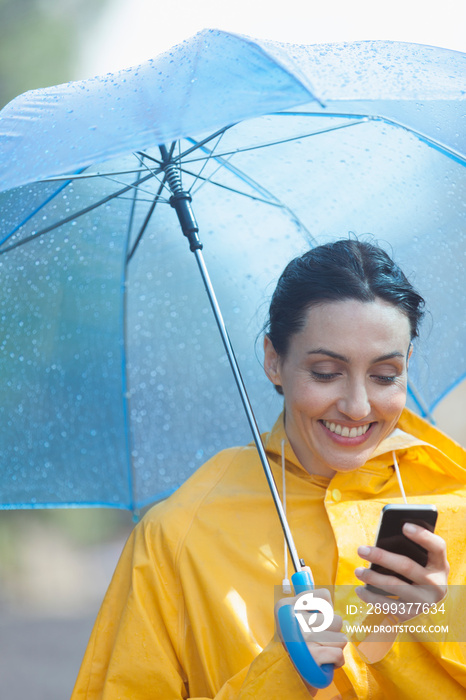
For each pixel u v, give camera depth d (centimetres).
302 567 191
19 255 246
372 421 199
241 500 216
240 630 198
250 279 277
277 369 217
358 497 211
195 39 205
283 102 161
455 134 225
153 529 216
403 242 258
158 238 268
